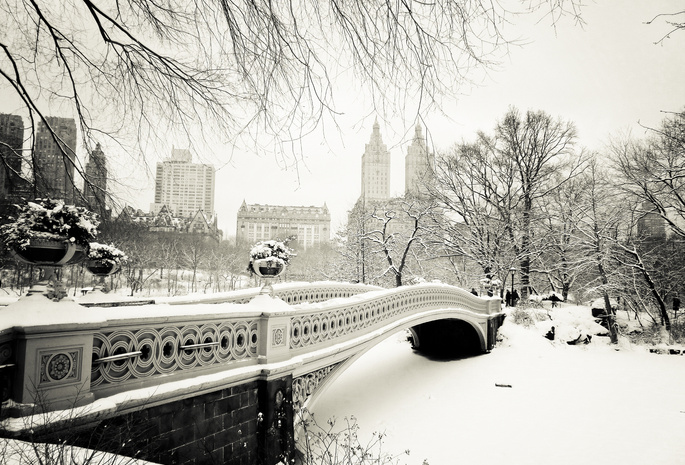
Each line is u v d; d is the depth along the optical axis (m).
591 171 25.67
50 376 3.38
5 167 4.34
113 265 6.99
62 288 3.76
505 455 9.33
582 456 9.30
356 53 2.99
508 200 27.72
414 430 10.62
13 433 3.02
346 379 15.28
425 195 27.73
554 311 23.95
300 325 7.25
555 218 26.92
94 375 3.84
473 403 12.59
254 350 5.96
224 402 5.22
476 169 27.48
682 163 18.67
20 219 3.69
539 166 26.98
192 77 3.64
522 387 14.00
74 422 3.38
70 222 3.82
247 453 5.48
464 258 29.78
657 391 13.48
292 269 49.28
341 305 8.92
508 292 27.25
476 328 18.14
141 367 4.26
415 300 13.57
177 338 4.70
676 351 18.72
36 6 3.47
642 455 9.33
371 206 28.08
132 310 4.29
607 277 23.52
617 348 19.78
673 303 24.27
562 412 11.80
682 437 10.16
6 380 3.22
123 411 3.92
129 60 3.75
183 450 4.59
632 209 22.17
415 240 28.75
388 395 13.43
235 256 46.09
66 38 3.68
